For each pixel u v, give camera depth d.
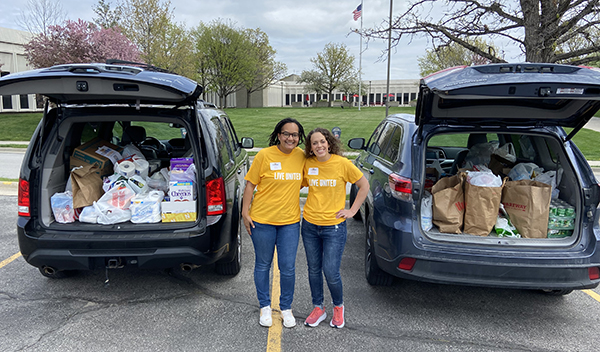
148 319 3.04
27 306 3.21
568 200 3.10
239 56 46.25
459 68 2.83
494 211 3.02
